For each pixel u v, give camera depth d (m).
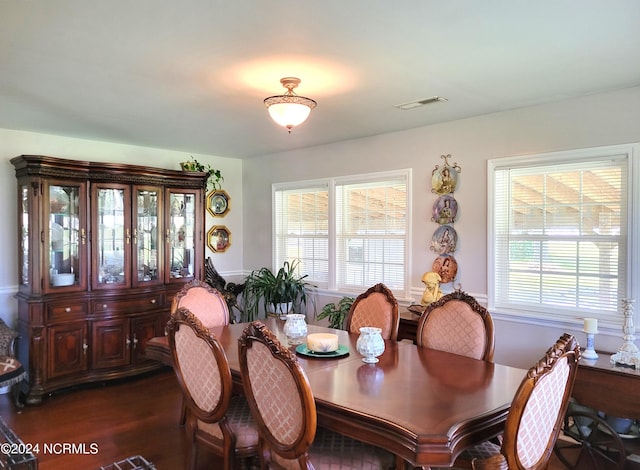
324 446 2.10
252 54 2.42
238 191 6.01
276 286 4.96
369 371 2.32
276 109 2.79
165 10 1.93
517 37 2.21
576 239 3.32
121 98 3.22
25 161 3.87
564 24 2.07
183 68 2.62
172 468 2.79
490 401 1.90
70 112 3.60
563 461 2.86
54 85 2.93
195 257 4.89
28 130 4.24
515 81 2.88
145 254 4.59
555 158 3.36
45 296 3.90
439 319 2.88
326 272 5.07
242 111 3.57
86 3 1.87
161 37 2.21
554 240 3.42
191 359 2.26
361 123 4.01
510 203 3.65
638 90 2.99
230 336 3.11
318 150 5.09
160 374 4.62
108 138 4.61
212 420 2.22
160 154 5.23
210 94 3.12
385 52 2.39
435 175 4.04
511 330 3.62
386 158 4.44
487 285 3.73
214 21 2.04
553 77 2.80
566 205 3.36
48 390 3.88
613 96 3.09
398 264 4.42
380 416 1.74
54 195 4.01
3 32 2.15
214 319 3.56
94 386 4.25
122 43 2.28
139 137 4.57
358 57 2.46
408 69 2.65
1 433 2.37
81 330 4.12
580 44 2.30
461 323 2.78
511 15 1.98
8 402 3.86
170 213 4.71
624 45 2.31
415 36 2.19
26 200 3.99
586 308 3.27
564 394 1.76
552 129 3.37
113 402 3.86
